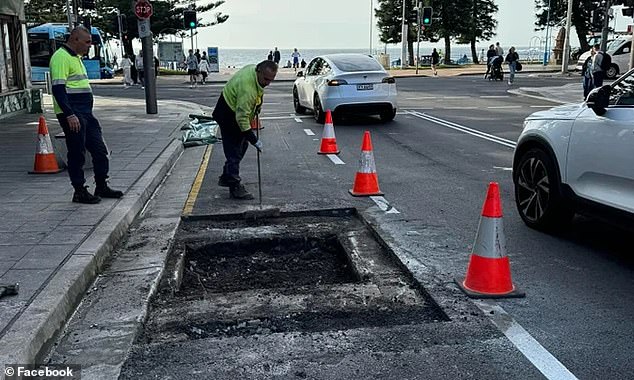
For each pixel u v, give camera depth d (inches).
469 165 383.6
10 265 187.5
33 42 1366.9
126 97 977.5
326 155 425.4
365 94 579.8
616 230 242.4
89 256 195.5
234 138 295.1
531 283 187.9
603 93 196.5
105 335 155.6
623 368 137.6
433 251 217.2
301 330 160.2
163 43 1989.4
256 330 161.5
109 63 1608.0
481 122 603.5
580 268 200.7
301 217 270.8
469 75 1604.3
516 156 253.0
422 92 1018.1
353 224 260.1
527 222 246.4
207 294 193.3
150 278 194.4
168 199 303.4
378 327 160.1
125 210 255.8
